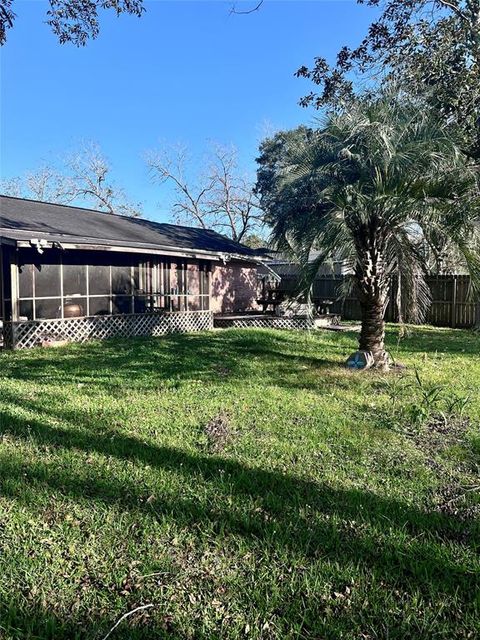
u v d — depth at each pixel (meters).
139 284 13.07
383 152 6.21
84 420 4.56
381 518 2.76
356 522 2.71
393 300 14.99
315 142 7.02
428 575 2.24
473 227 5.97
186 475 3.32
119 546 2.45
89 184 30.78
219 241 16.42
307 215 6.91
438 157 6.04
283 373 7.02
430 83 9.54
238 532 2.60
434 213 6.18
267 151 26.61
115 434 4.17
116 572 2.24
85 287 11.68
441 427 4.45
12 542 2.47
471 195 5.92
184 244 13.67
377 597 2.08
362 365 7.27
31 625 1.89
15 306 9.49
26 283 10.60
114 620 1.93
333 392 5.82
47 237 9.48
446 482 3.28
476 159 8.51
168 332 12.53
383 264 7.16
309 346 9.85
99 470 3.38
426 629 1.89
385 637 1.85
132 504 2.89
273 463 3.57
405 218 6.66
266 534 2.56
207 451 3.79
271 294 16.09
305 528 2.64
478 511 2.86
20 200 13.05
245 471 3.41
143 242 11.93
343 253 7.06
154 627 1.90
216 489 3.11
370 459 3.68
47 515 2.75
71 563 2.30
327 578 2.21
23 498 2.93
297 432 4.27
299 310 13.45
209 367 7.48
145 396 5.55
